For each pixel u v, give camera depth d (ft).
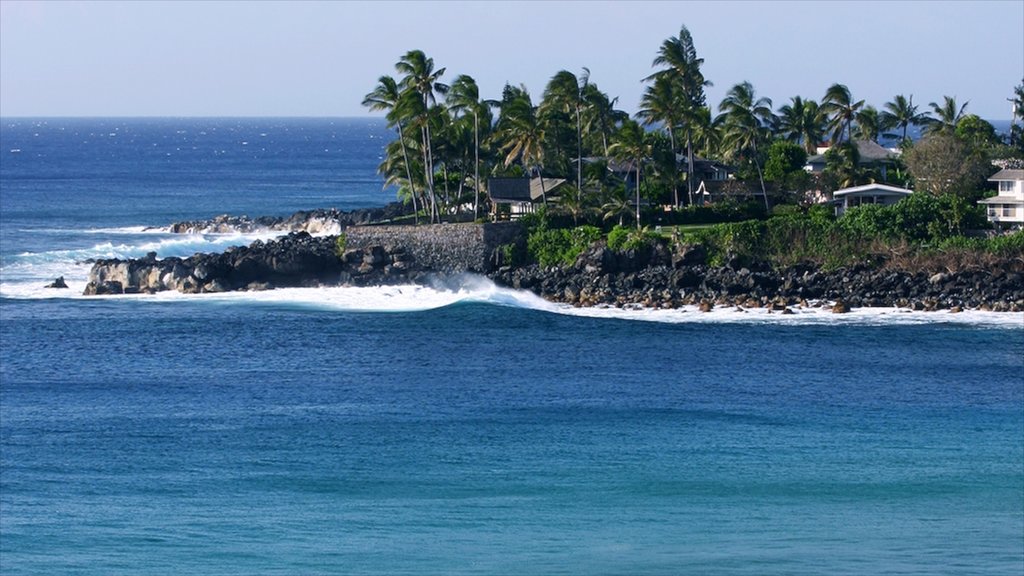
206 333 549.54
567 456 358.84
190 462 352.28
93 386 451.12
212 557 270.87
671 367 476.13
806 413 407.85
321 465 350.02
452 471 343.05
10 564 266.98
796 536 283.38
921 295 583.99
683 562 261.85
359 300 619.67
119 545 280.10
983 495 317.83
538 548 276.41
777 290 594.65
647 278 610.24
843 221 638.94
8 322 574.15
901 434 381.60
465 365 483.10
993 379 453.58
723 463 351.25
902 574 250.98
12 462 352.08
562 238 652.07
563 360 490.49
